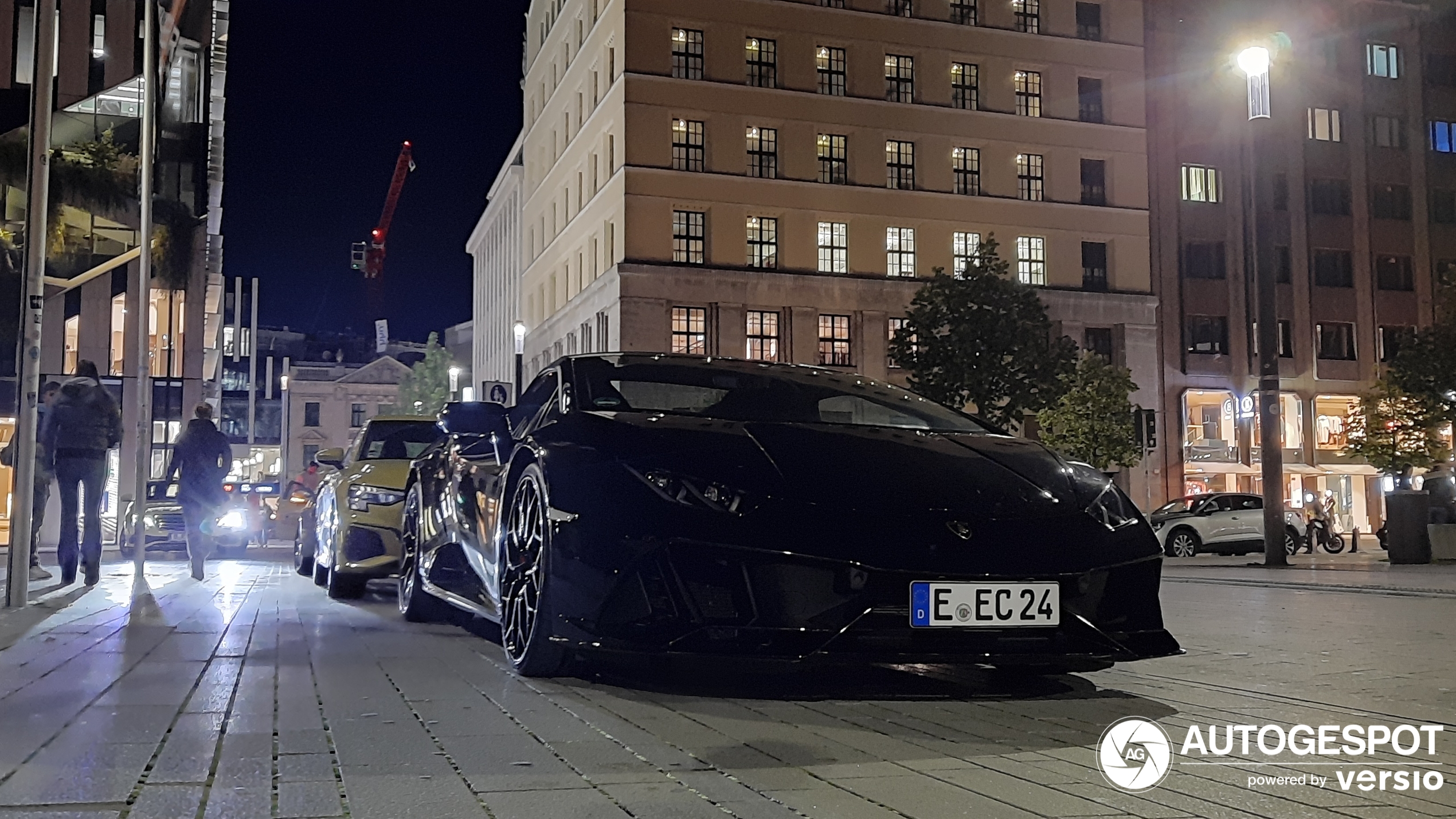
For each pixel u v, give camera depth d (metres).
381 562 8.18
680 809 2.47
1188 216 41.31
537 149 52.44
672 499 3.84
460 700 3.85
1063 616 3.80
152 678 4.30
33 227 7.46
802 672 4.59
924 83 39.69
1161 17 42.09
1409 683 4.49
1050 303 39.31
